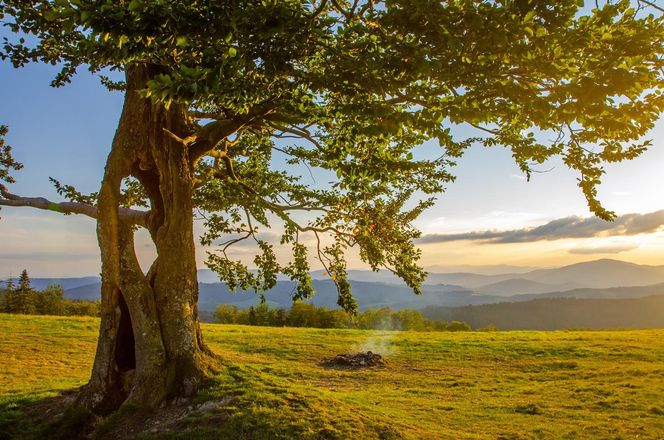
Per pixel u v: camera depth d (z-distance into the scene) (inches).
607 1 327.6
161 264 530.0
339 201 636.7
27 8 488.4
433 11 286.4
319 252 663.8
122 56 277.7
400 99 366.6
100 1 259.0
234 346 1194.0
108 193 534.3
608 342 1193.4
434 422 537.3
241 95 334.0
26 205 615.8
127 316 525.7
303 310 3267.7
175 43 302.0
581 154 393.1
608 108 289.4
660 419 557.0
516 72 325.1
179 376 497.7
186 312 524.7
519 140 408.8
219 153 618.5
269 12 292.7
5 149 730.8
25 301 3430.1
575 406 633.0
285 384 539.5
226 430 419.5
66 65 573.0
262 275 721.0
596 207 388.8
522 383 825.5
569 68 291.9
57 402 536.1
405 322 3722.9
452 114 312.3
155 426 442.9
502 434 497.7
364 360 994.7
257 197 662.5
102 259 530.9
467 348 1173.1
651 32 300.5
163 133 539.8
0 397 570.3
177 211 532.4
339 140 445.4
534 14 277.7
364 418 470.0
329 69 344.8
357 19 369.7
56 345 1091.9
